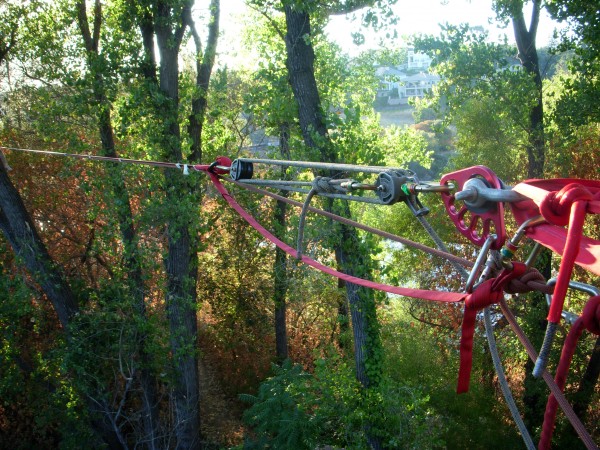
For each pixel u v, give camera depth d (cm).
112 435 2047
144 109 1780
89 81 1731
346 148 1534
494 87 1833
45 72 1862
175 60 1836
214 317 2842
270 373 2706
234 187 2167
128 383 1806
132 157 1919
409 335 2423
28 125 2266
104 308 1803
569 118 1761
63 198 2353
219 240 2395
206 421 2478
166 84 1814
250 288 2736
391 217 2597
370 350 1658
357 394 1650
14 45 1972
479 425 2192
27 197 2309
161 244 2144
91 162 1897
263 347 2802
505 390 161
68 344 1809
